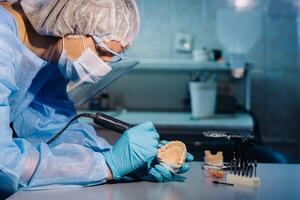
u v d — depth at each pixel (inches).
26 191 42.9
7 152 43.2
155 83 126.4
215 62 118.3
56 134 52.8
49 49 53.0
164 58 125.8
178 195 40.9
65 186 44.1
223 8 123.0
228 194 41.2
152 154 45.3
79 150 46.4
